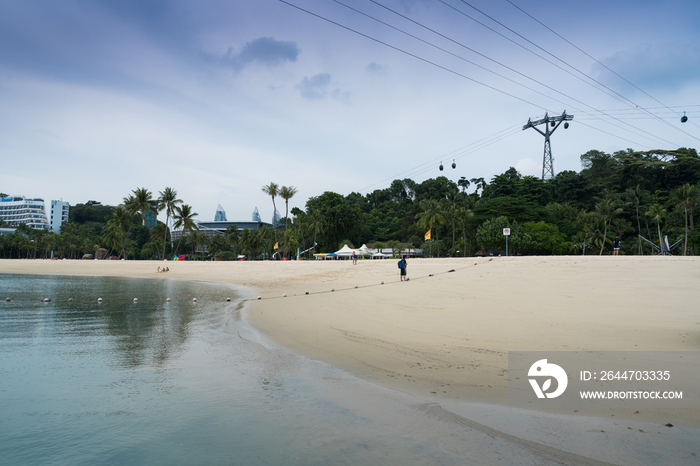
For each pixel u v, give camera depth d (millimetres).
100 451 4750
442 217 87500
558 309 12695
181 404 6227
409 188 172250
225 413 5812
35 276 50781
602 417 5133
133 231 157125
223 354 9398
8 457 4633
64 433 5266
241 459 4445
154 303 20438
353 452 4504
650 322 10242
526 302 14273
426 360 8164
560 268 22250
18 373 7965
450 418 5336
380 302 16719
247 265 51594
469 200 102000
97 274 54406
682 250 74125
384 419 5422
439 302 15594
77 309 18094
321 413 5719
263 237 115500
